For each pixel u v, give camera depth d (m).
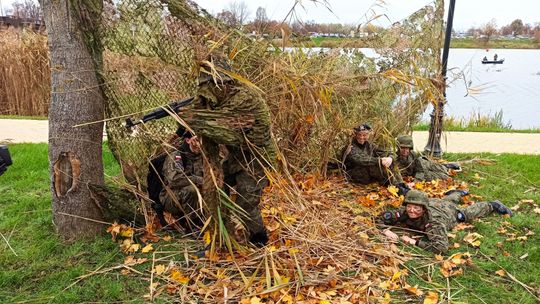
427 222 4.87
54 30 4.37
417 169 6.92
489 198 6.23
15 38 13.63
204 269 4.03
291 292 3.76
